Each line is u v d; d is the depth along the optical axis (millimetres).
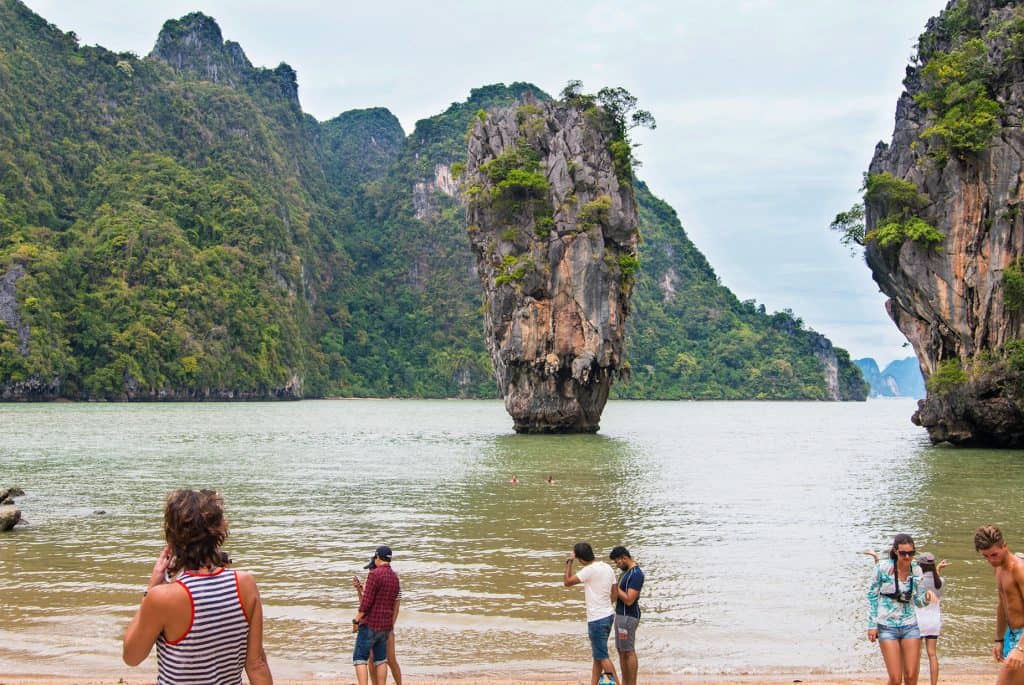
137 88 191875
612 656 13305
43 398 137000
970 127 49219
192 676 5590
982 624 14727
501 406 155625
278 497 30625
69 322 144750
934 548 21297
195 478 36625
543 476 37406
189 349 149875
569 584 11102
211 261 163625
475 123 69938
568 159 64750
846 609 16016
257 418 96812
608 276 63219
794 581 18125
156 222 161125
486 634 14266
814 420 108688
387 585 10719
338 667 12742
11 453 49000
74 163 171750
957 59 51781
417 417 105562
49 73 178500
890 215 53281
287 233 189000
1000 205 49156
